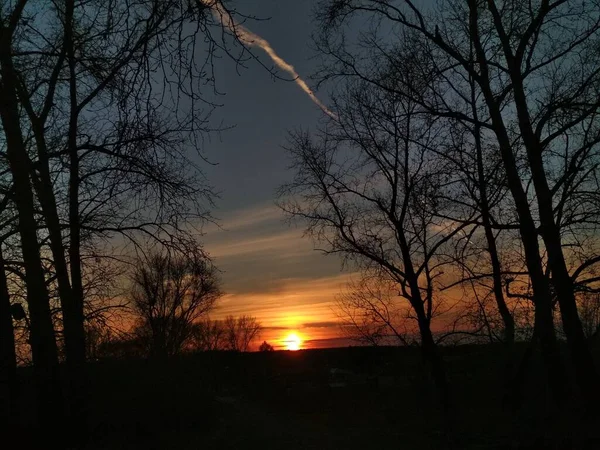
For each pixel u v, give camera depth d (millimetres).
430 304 19062
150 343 21281
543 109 14250
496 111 14453
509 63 14203
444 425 15547
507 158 14383
